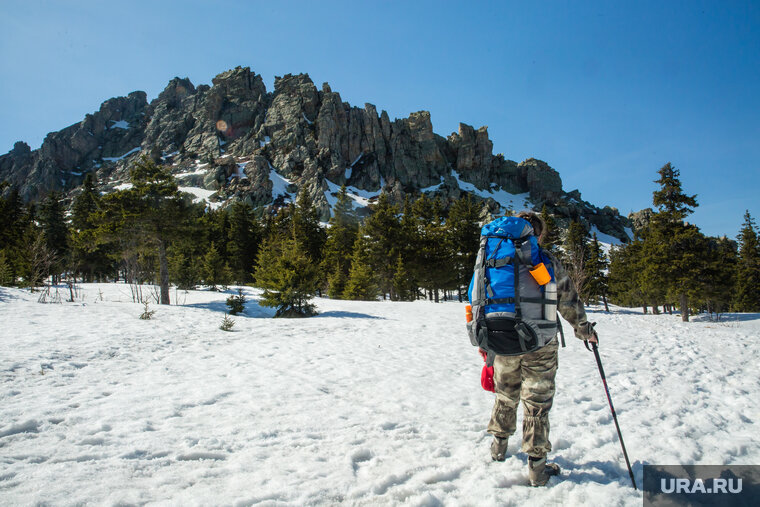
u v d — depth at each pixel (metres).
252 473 2.18
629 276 43.91
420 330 10.22
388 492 2.00
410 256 36.97
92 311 11.37
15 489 1.88
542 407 2.17
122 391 4.06
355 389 4.43
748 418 3.40
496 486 2.12
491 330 2.21
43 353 5.71
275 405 3.70
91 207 46.06
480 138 128.00
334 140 112.62
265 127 120.19
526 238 2.28
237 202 50.16
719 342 8.55
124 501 1.79
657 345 7.96
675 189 27.89
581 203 125.62
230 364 5.70
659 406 3.75
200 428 2.99
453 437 2.90
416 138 119.44
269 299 15.34
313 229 52.53
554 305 2.20
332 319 12.74
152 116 148.38
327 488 2.01
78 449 2.47
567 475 2.28
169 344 7.12
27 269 19.62
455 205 48.25
